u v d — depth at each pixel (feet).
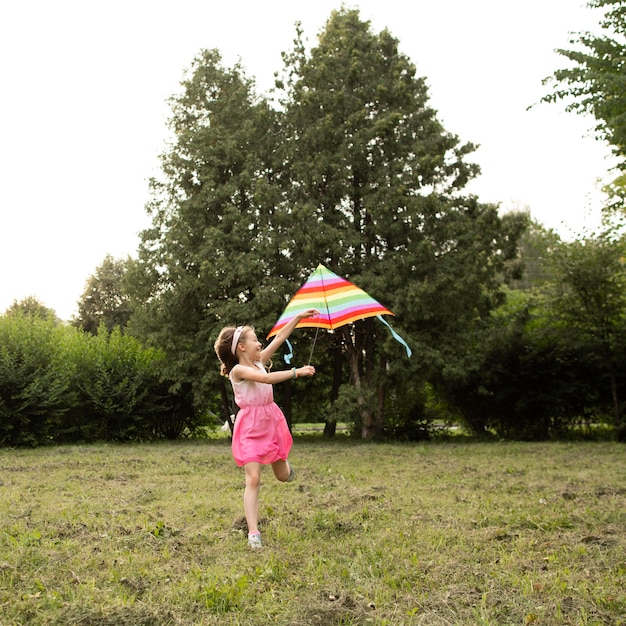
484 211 65.77
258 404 19.12
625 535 18.83
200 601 13.60
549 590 13.96
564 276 67.56
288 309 22.30
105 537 19.11
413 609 12.81
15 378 61.87
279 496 26.78
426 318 60.18
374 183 63.21
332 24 69.10
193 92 67.41
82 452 53.83
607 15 48.42
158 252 63.57
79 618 12.42
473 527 20.68
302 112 64.75
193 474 36.24
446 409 74.38
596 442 62.75
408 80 66.28
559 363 67.87
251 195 64.28
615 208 65.57
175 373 63.72
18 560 16.43
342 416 61.72
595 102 46.85
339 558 16.89
